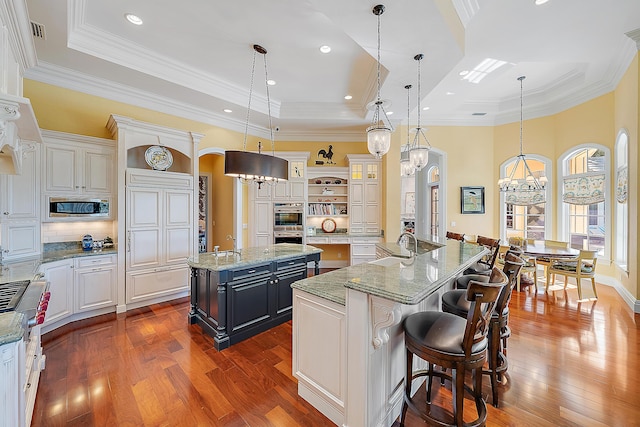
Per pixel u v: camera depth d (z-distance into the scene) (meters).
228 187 6.38
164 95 4.39
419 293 1.44
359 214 6.28
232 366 2.52
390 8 2.27
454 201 6.55
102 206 3.74
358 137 6.62
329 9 2.29
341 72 4.15
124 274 3.76
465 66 4.14
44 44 3.01
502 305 2.01
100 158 3.71
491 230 6.48
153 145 4.12
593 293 4.46
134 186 3.83
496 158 6.46
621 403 2.01
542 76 4.98
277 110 5.44
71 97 3.67
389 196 5.98
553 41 3.56
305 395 2.05
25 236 3.10
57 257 3.17
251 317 3.14
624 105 4.16
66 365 2.49
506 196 6.33
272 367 2.51
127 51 3.47
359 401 1.63
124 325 3.35
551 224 5.79
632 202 3.88
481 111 6.28
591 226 5.23
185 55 3.72
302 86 4.66
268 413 1.93
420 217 9.38
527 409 1.96
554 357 2.61
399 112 5.16
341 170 6.37
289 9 2.80
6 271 2.47
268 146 6.36
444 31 2.59
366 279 1.71
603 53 3.89
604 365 2.48
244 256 3.41
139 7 2.78
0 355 1.18
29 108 1.85
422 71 3.43
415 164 3.77
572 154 5.44
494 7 2.90
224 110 5.06
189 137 4.40
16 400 1.26
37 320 1.57
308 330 2.00
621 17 3.12
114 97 4.02
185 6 2.76
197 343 2.94
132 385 2.23
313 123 5.86
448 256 2.50
